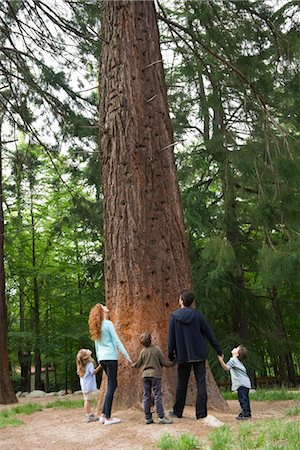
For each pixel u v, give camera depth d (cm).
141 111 823
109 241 792
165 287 762
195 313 614
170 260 777
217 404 724
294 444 438
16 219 1775
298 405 772
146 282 754
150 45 866
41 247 2397
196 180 1861
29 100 1318
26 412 902
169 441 488
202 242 1758
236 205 1551
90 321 651
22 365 2484
